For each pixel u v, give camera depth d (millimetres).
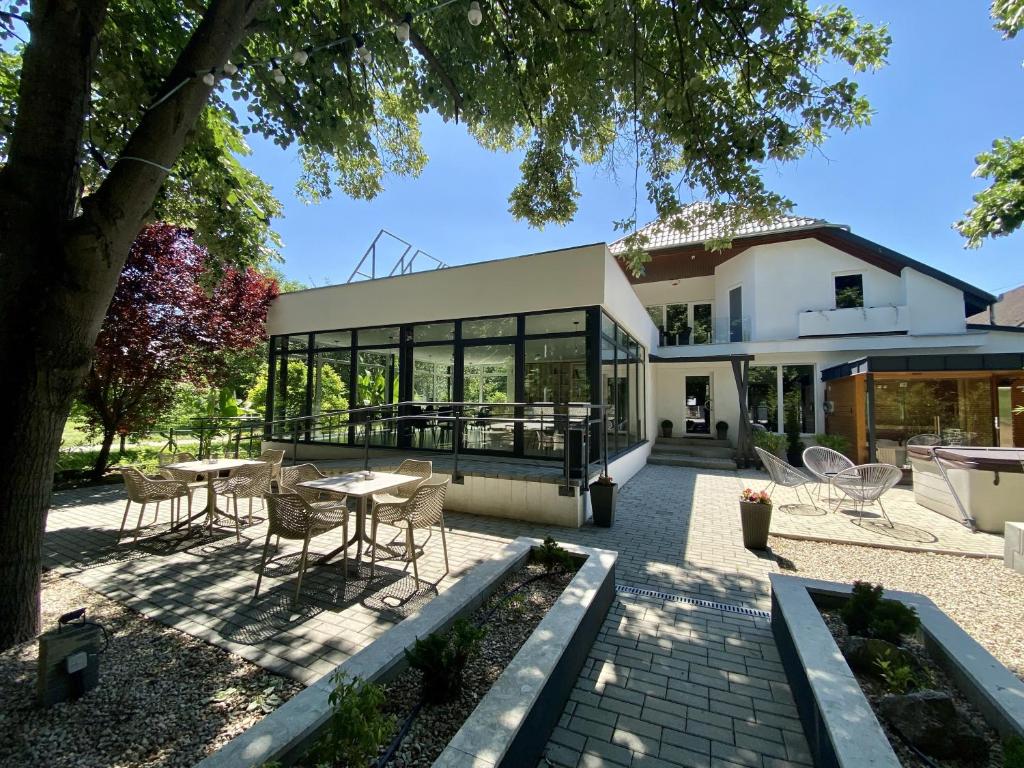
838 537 5406
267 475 5355
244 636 2898
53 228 2678
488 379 7934
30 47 2637
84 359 2826
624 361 9547
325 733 1613
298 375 10242
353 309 9344
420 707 2008
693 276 15734
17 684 2334
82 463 9906
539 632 2412
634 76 4133
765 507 4930
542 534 5398
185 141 3025
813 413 12430
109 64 4055
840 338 11898
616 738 2143
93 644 2311
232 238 5832
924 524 6027
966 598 3719
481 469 6707
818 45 4066
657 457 11938
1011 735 1768
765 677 2643
